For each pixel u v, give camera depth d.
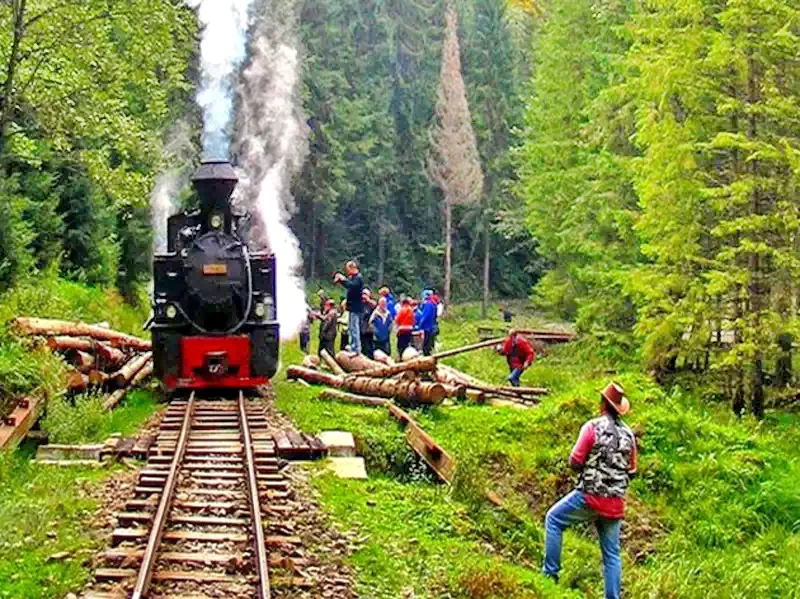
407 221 66.62
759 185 19.64
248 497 10.70
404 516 11.18
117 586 8.07
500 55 67.94
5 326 15.39
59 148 22.30
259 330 19.19
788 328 19.22
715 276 19.53
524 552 11.23
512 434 15.52
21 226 24.34
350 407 17.36
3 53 19.47
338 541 9.76
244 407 16.39
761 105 19.61
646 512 13.66
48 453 13.12
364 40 66.31
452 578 9.23
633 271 21.89
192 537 9.27
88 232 30.45
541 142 36.00
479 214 63.84
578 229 28.70
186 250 19.17
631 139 22.27
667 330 20.64
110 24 20.16
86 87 20.30
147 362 21.36
